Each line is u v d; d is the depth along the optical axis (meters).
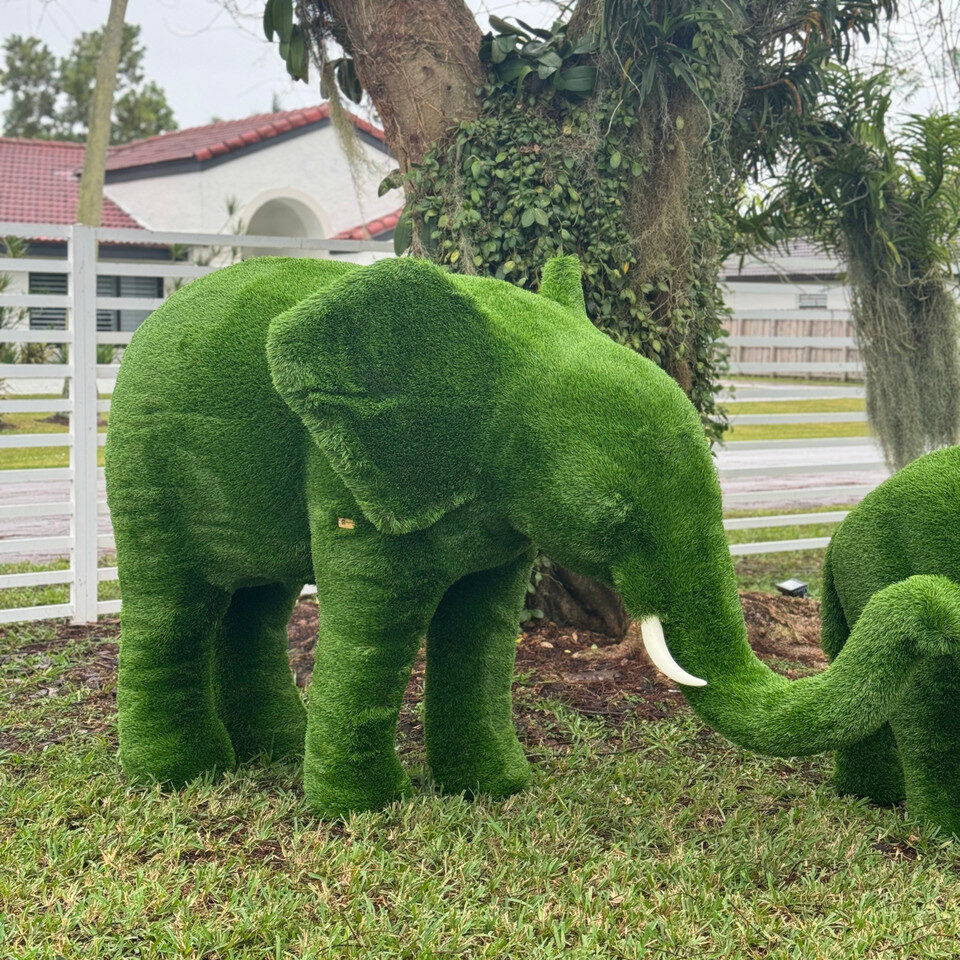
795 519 8.62
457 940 2.96
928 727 3.71
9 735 4.70
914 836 3.75
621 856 3.53
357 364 3.20
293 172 19.56
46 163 22.83
